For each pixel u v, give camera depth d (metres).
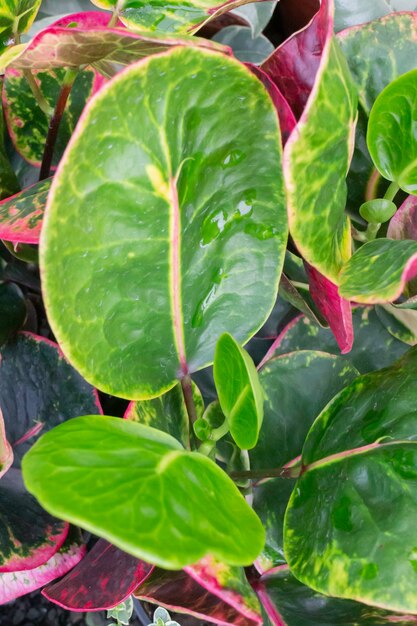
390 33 0.36
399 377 0.33
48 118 0.41
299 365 0.37
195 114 0.27
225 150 0.29
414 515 0.30
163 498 0.24
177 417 0.34
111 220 0.27
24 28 0.38
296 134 0.27
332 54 0.28
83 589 0.33
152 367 0.32
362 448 0.32
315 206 0.29
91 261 0.27
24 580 0.36
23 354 0.38
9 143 0.42
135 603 0.42
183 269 0.30
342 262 0.32
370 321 0.40
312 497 0.32
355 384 0.34
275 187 0.30
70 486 0.24
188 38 0.27
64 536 0.35
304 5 0.49
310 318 0.38
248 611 0.28
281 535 0.36
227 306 0.32
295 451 0.37
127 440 0.27
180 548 0.23
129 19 0.37
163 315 0.31
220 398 0.30
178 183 0.28
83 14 0.35
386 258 0.30
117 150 0.26
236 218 0.30
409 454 0.31
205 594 0.32
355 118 0.30
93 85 0.41
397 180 0.33
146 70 0.25
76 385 0.37
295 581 0.35
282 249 0.31
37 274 0.45
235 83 0.27
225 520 0.25
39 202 0.31
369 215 0.34
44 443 0.25
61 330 0.27
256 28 0.50
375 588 0.29
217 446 0.36
